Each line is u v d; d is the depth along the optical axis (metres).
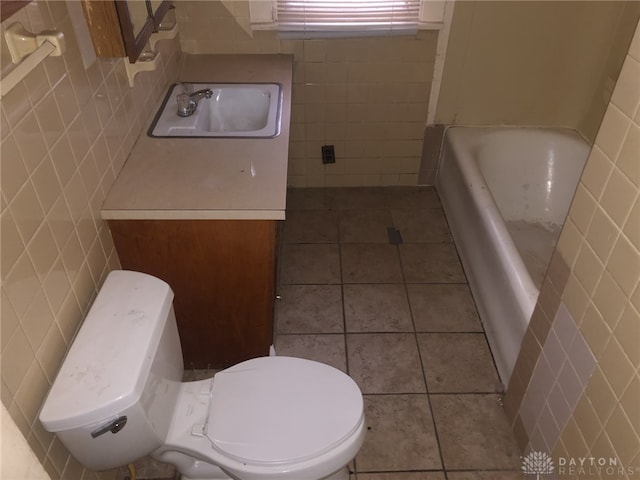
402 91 2.80
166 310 1.39
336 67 2.70
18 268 1.09
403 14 2.54
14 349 1.08
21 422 1.12
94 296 1.49
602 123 1.26
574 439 1.43
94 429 1.16
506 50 2.65
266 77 2.40
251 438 1.37
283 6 2.51
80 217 1.40
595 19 2.53
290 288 2.47
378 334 2.26
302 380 1.50
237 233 1.64
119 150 1.71
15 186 1.08
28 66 1.01
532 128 2.88
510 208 2.82
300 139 2.96
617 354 1.22
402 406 1.98
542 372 1.62
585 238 1.34
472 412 1.96
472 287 2.46
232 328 1.92
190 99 2.08
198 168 1.75
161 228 1.62
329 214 2.95
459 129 2.88
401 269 2.59
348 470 1.77
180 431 1.43
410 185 3.16
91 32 1.34
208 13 2.49
